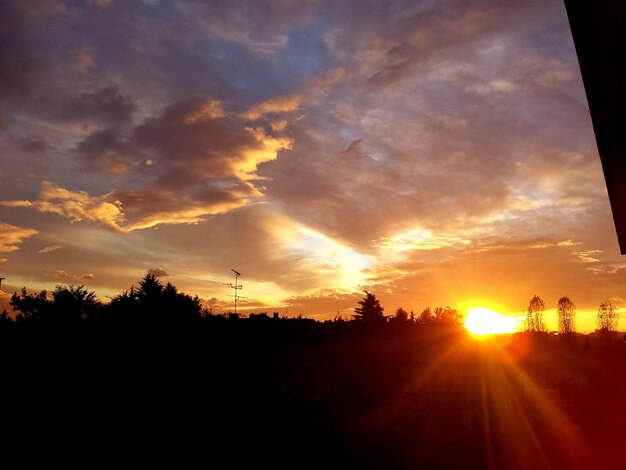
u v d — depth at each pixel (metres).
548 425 26.19
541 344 54.62
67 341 20.62
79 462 13.59
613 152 4.93
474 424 26.75
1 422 14.54
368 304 76.88
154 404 16.95
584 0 3.04
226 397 18.69
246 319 35.19
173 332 23.61
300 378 27.48
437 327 49.50
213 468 14.46
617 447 20.53
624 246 8.70
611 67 3.62
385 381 32.81
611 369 41.47
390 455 19.72
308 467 16.41
